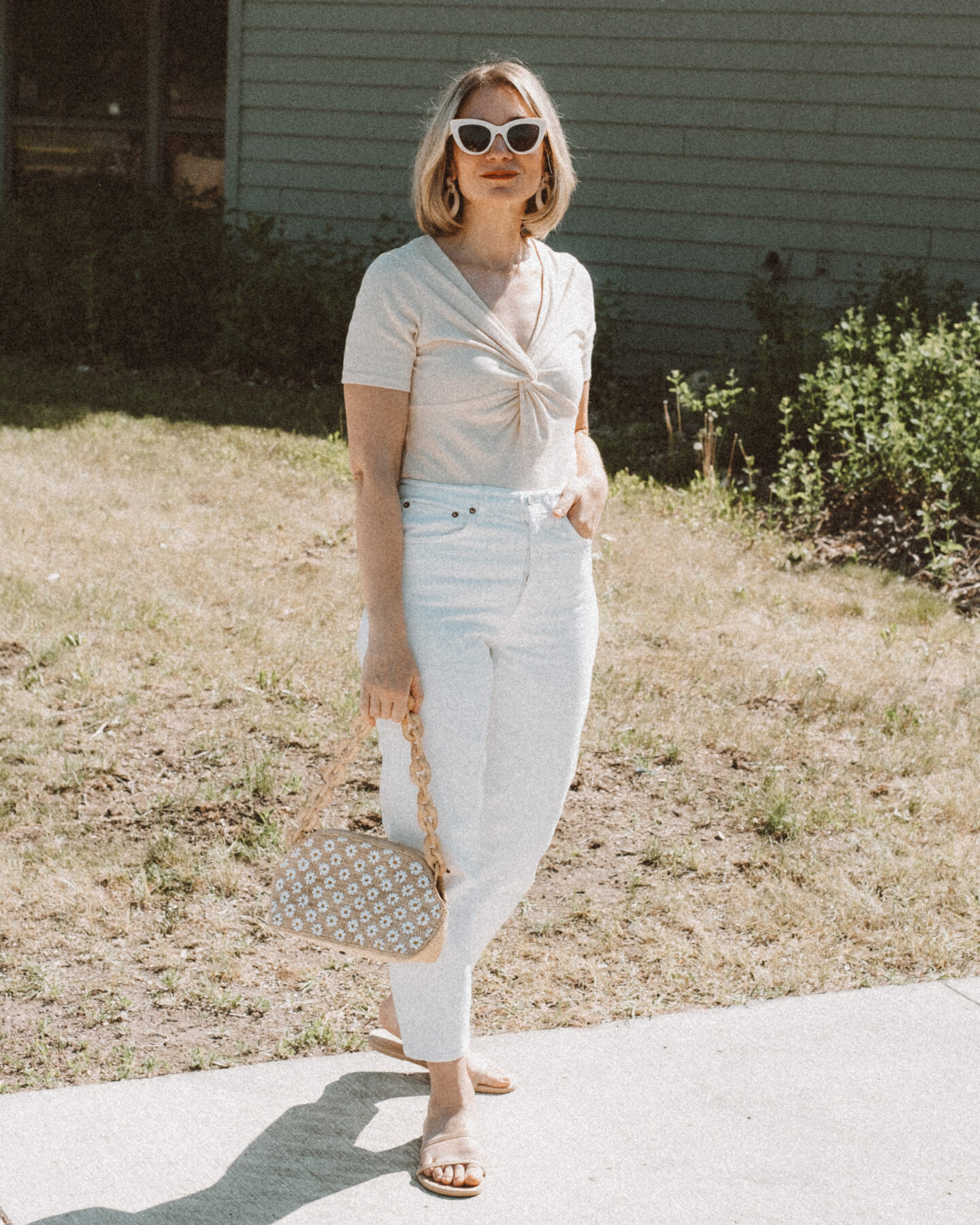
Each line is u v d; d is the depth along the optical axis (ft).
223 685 15.24
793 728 15.28
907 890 11.87
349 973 10.41
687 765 14.30
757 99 32.04
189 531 20.79
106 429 26.32
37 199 36.81
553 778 8.00
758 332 33.04
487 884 8.14
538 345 7.55
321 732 14.33
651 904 11.53
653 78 32.83
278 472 24.29
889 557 21.89
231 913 11.03
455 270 7.41
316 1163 7.95
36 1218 7.34
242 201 37.83
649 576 20.16
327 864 7.51
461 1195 7.69
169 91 42.06
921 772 14.33
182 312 34.12
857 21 30.86
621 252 33.96
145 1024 9.55
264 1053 9.30
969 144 30.60
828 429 24.89
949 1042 9.56
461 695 7.46
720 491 24.30
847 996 10.15
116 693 14.85
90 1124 8.20
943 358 23.94
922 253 31.48
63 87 42.88
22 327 33.22
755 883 11.97
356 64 35.73
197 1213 7.46
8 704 14.39
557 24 33.47
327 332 32.37
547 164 7.73
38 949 10.32
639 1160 8.12
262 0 36.24
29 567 18.40
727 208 32.83
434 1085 7.98
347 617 17.71
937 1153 8.33
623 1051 9.31
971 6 29.94
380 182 36.22
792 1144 8.35
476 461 7.47
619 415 30.63
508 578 7.48
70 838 11.94
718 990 10.30
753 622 18.70
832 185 31.86
